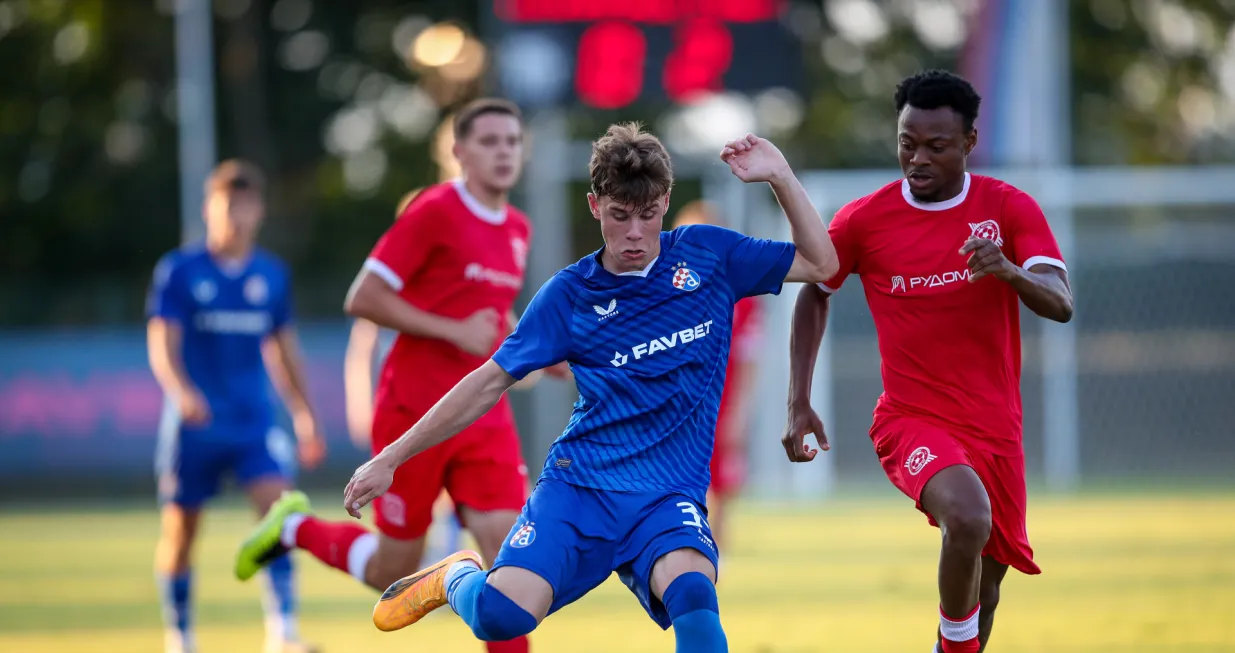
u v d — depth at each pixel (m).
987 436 18.06
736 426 38.94
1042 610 28.56
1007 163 62.25
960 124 17.97
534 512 16.25
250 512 59.38
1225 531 42.44
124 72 105.31
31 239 103.12
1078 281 65.75
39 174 104.12
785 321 62.44
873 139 108.31
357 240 103.31
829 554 39.56
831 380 65.31
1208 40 110.06
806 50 108.00
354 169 106.19
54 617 30.66
